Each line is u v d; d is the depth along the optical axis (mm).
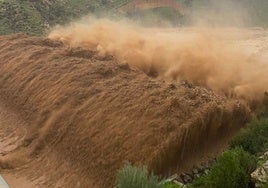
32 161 12828
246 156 9430
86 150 12055
